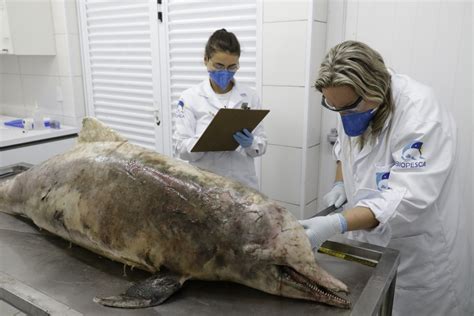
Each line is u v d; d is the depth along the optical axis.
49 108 3.21
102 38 2.86
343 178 1.52
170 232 1.00
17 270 1.12
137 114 2.83
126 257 1.08
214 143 1.63
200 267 0.98
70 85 3.00
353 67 1.06
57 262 1.17
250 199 0.97
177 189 1.03
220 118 1.47
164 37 2.51
